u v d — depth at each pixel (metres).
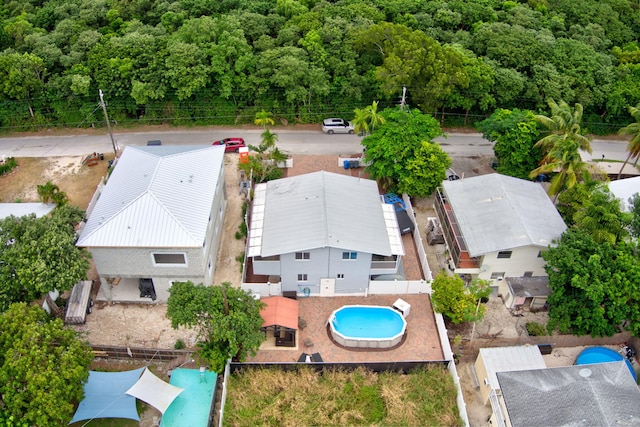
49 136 60.84
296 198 44.38
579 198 44.72
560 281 37.41
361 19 65.75
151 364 36.94
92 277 43.06
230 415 33.31
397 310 40.31
